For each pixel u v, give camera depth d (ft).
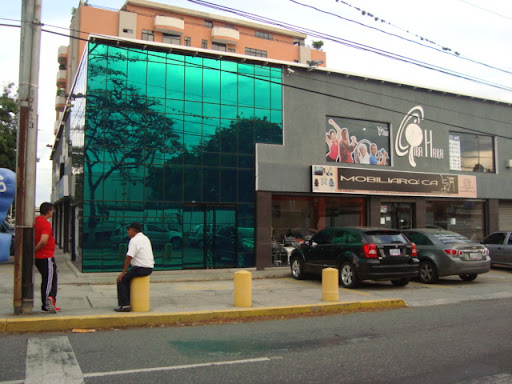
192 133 50.72
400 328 26.02
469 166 70.90
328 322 27.86
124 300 27.99
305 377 17.13
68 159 62.54
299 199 57.11
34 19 26.76
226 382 16.47
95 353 20.13
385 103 63.41
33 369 17.63
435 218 67.36
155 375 17.13
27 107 26.21
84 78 47.78
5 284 38.63
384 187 60.80
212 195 51.24
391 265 39.73
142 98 48.47
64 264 55.77
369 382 16.66
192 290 38.70
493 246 54.29
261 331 25.17
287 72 56.59
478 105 72.08
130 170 47.50
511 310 31.94
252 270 52.06
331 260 42.86
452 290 41.04
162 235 48.70
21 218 25.98
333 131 59.52
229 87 53.06
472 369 18.28
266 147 54.34
